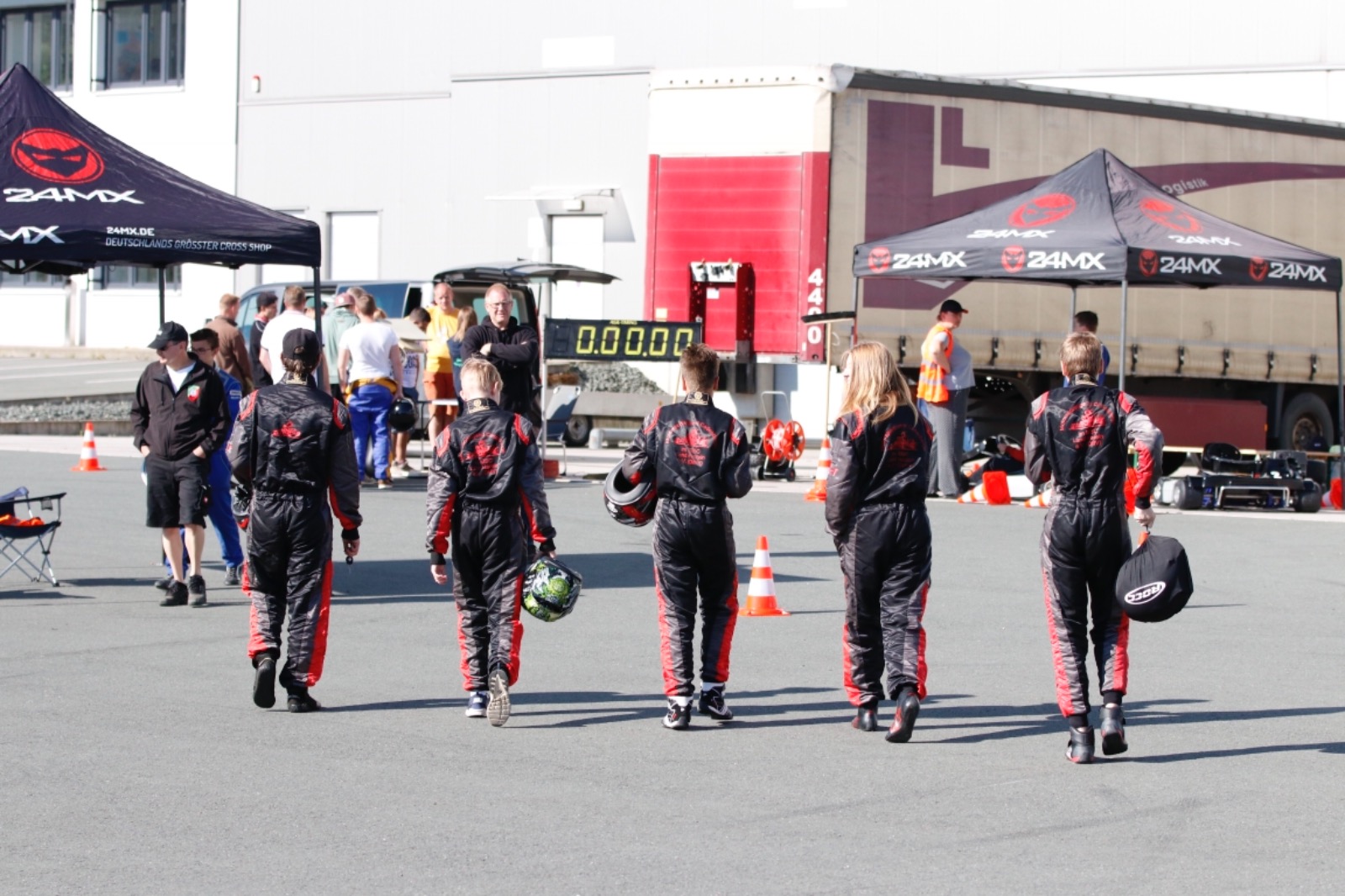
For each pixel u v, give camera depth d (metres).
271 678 20.86
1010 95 57.44
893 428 19.75
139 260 32.62
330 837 15.62
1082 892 14.20
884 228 56.38
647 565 35.31
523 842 15.52
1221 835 16.11
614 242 92.81
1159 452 18.89
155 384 29.00
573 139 94.62
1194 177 60.88
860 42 90.50
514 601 20.55
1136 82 86.88
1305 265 47.22
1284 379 64.12
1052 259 45.28
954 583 33.56
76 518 40.72
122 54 114.75
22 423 71.69
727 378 57.84
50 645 25.62
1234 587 33.94
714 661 20.95
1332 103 84.06
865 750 19.70
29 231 30.00
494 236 96.44
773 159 56.47
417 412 58.12
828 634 27.77
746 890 14.12
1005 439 54.22
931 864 14.96
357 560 35.25
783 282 56.59
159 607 29.31
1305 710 22.27
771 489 52.34
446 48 100.62
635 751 19.41
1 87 32.91
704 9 93.00
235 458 21.03
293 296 41.16
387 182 103.06
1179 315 60.97
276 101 106.75
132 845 15.33
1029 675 24.52
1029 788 17.89
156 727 20.27
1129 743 20.27
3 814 16.31
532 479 20.52
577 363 66.50
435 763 18.66
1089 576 19.34
